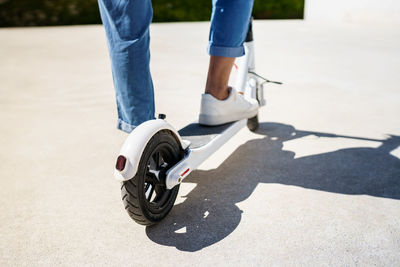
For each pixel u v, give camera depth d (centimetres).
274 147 228
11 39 771
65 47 650
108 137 255
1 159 226
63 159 222
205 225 152
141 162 134
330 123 266
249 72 234
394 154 212
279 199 169
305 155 215
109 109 316
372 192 173
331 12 941
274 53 531
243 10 169
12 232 153
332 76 400
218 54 177
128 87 164
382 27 794
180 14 1194
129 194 133
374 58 484
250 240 142
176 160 156
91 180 195
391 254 132
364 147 223
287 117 282
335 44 596
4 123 290
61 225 157
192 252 136
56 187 189
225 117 192
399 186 178
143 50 158
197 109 307
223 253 135
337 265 127
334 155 214
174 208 165
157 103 325
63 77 435
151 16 159
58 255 138
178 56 529
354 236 142
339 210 159
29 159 224
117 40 155
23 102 345
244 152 222
